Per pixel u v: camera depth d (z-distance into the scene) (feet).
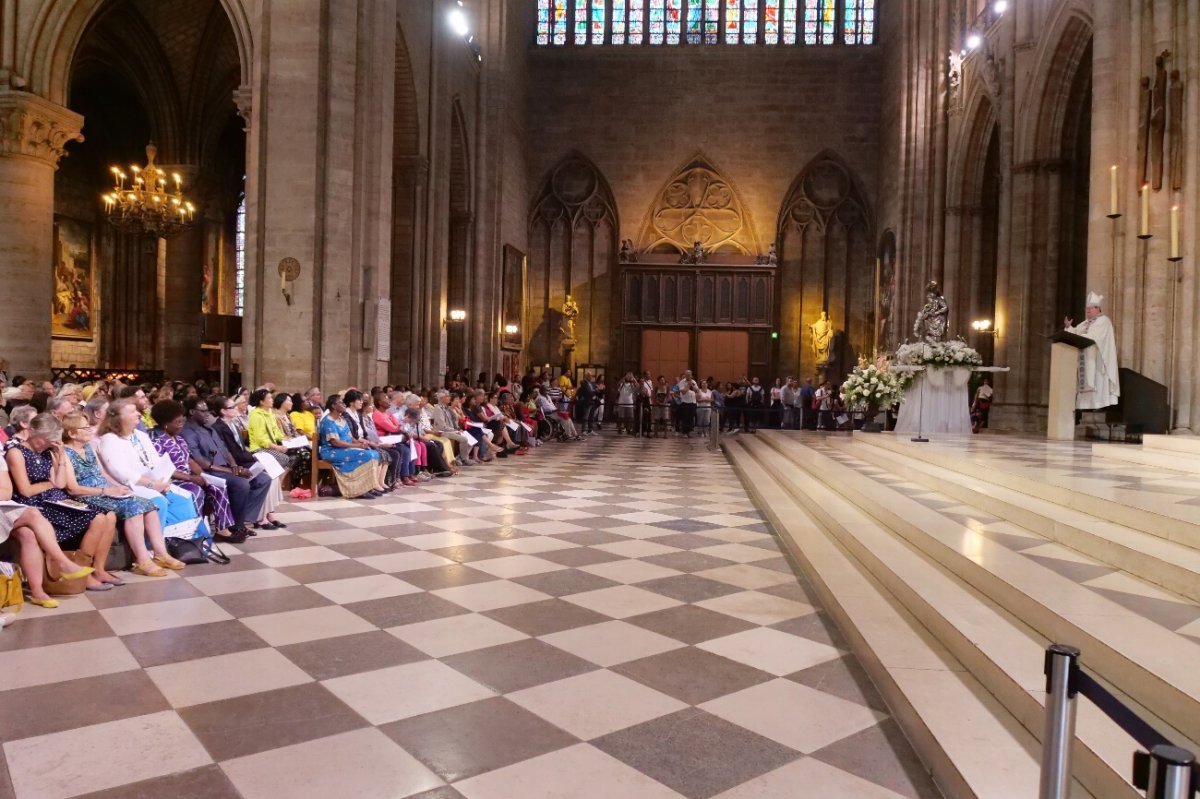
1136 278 41.81
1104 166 43.98
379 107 51.21
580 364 106.83
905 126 87.76
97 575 20.65
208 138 83.51
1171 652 11.79
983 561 17.60
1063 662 8.00
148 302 97.30
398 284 67.10
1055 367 41.93
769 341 103.71
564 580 22.25
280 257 47.78
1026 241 62.28
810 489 33.24
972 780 10.30
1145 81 41.34
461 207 85.25
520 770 11.63
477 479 43.50
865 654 15.85
